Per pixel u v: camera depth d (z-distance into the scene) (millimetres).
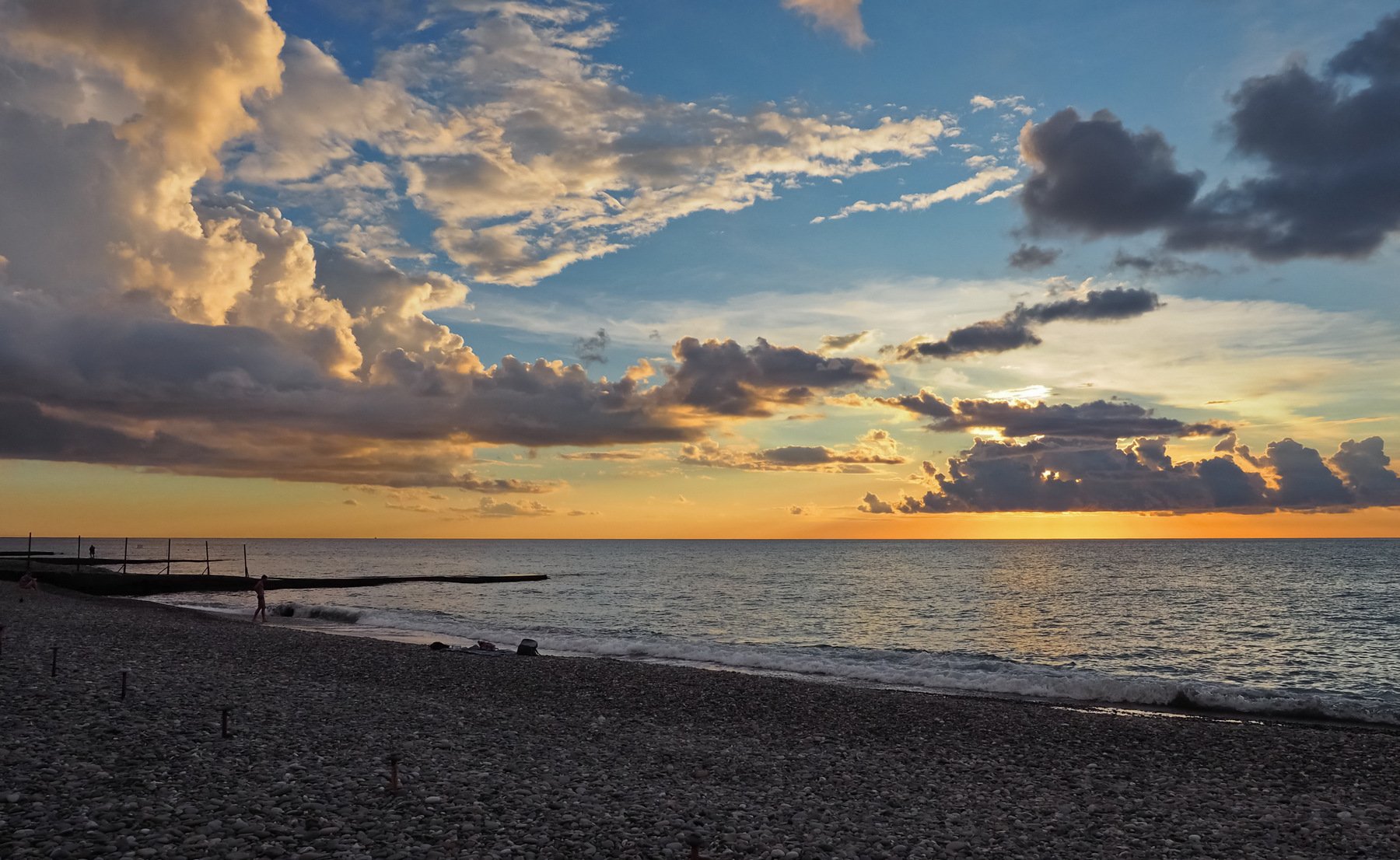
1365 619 61562
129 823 10453
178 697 19234
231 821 10742
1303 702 26828
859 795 14820
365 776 13516
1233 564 156625
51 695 17922
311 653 31547
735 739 19750
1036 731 21422
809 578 121688
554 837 11195
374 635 45844
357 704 20797
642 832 11656
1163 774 17391
